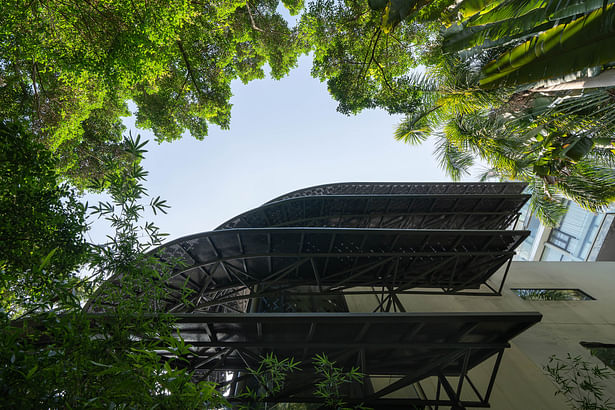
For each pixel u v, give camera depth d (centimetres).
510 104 1028
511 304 1160
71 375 166
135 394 169
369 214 1402
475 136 1132
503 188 1670
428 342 605
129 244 275
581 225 1678
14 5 692
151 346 202
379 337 604
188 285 980
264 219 1386
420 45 1258
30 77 1112
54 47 796
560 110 953
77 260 268
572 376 823
